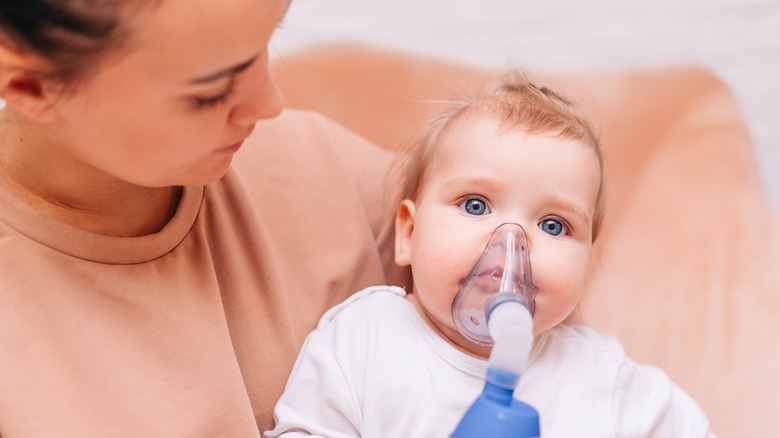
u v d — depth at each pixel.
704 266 1.35
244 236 0.94
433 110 1.29
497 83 1.19
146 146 0.67
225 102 0.67
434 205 0.97
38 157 0.73
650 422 0.97
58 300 0.74
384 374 0.94
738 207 1.41
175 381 0.79
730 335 1.25
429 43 2.27
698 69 1.58
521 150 0.94
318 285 1.01
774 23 2.24
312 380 0.94
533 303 0.90
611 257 1.41
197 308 0.83
